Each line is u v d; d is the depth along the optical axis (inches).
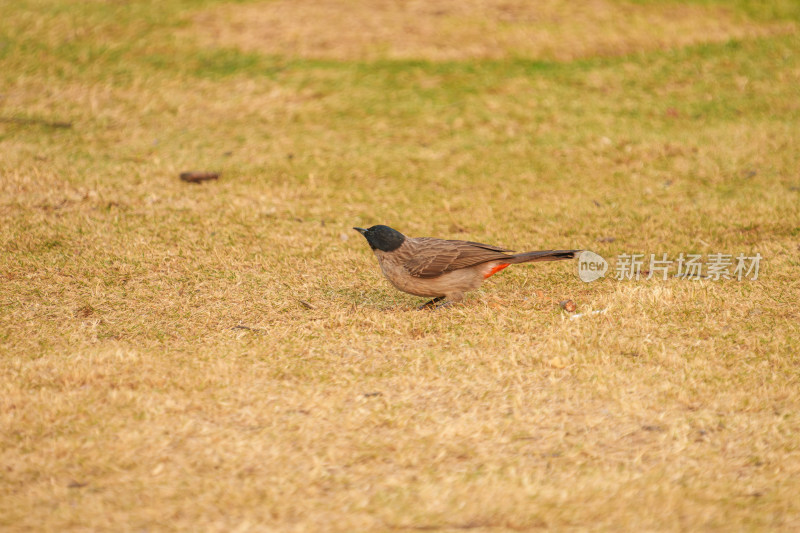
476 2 996.6
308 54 871.1
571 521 262.1
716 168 671.8
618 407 336.8
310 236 557.0
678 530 256.5
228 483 283.0
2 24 883.4
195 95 789.9
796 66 836.6
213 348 392.8
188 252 519.8
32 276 475.5
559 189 647.1
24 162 646.5
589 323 418.0
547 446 308.8
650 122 753.6
